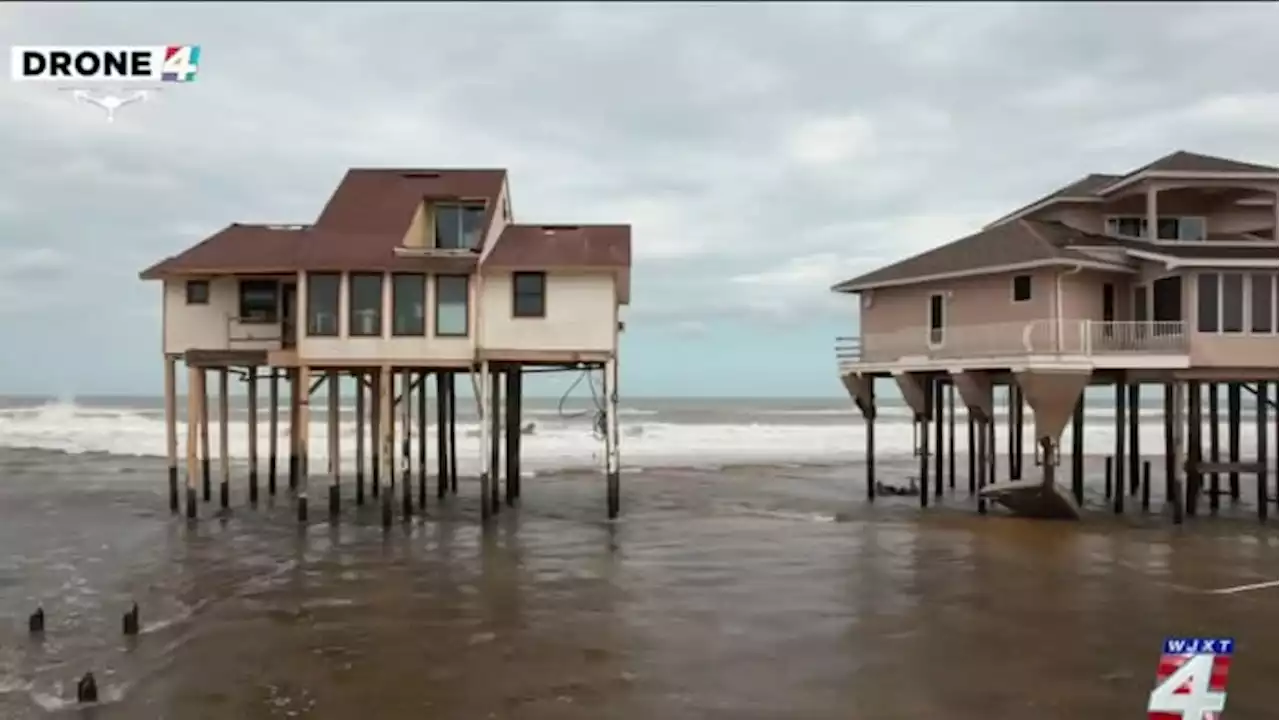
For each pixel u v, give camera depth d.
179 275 26.75
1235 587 18.80
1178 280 26.72
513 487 32.34
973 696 12.52
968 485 37.88
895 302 32.03
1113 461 39.69
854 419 84.62
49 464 45.53
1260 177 28.39
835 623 16.14
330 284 25.89
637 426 69.06
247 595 18.23
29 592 18.55
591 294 26.14
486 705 12.18
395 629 15.77
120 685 12.92
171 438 28.62
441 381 33.16
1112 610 16.97
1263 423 28.23
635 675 13.38
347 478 38.66
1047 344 26.27
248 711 11.95
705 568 20.77
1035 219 33.84
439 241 28.23
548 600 17.80
